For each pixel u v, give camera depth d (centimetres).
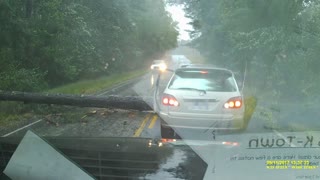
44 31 1911
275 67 1384
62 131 864
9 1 1709
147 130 864
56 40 1988
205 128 738
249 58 1593
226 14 1791
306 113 999
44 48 1898
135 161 418
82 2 2873
